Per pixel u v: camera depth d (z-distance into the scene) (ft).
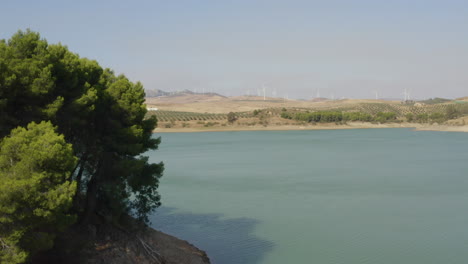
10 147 65.26
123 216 107.86
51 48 90.17
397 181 247.09
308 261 115.75
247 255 119.55
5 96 74.79
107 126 102.37
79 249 86.84
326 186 231.09
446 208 178.19
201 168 310.04
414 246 129.18
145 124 112.47
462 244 131.03
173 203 186.60
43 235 68.33
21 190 61.62
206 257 116.26
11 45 83.35
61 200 64.49
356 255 120.16
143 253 101.50
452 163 334.44
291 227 148.66
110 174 100.07
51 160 65.92
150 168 111.45
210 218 159.74
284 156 391.45
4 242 63.87
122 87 104.27
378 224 153.28
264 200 193.77
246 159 367.86
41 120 80.89
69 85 90.63
